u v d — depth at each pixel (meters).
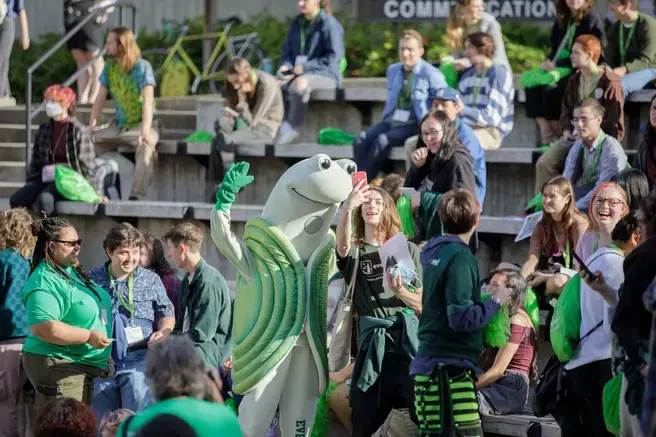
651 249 6.71
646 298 6.50
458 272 7.52
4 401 10.01
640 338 6.75
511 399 9.09
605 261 7.82
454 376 7.61
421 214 10.55
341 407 9.34
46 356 9.40
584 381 7.99
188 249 9.75
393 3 18.30
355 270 8.55
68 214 13.79
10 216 10.29
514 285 8.79
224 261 13.19
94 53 17.88
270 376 8.27
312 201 8.26
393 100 13.49
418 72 13.35
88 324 9.44
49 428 7.06
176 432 5.68
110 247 9.79
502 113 13.34
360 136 13.52
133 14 20.78
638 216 7.02
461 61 14.06
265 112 14.68
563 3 13.73
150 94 14.84
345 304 8.70
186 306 9.75
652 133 10.95
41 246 9.44
